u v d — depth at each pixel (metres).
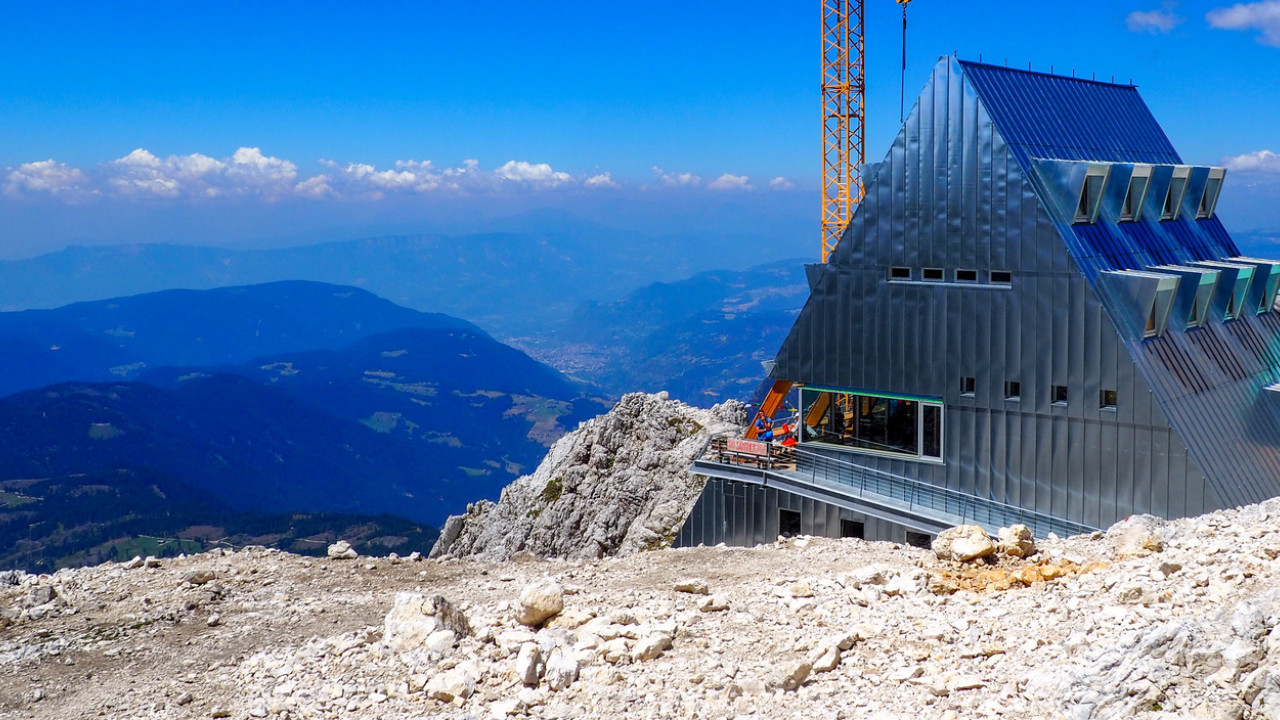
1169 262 48.28
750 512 52.09
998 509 44.81
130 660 21.94
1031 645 17.30
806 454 51.44
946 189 45.66
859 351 48.91
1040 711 14.51
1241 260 52.59
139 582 28.02
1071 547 25.08
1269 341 51.75
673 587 24.56
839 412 51.25
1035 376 43.53
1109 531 27.05
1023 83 49.16
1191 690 13.40
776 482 50.75
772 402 53.62
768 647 18.91
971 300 45.22
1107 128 52.69
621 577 26.83
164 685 19.78
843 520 48.56
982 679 16.06
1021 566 23.09
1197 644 13.93
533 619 21.03
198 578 28.20
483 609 22.59
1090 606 18.81
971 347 45.38
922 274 46.84
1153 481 40.44
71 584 27.86
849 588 21.91
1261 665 13.18
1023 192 43.34
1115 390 41.25
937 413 46.88
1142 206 48.84
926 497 47.22
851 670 17.25
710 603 22.00
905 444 48.62
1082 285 41.91
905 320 47.31
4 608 25.58
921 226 46.47
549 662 18.06
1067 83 52.97
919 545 46.06
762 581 24.52
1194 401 42.16
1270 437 45.69
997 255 44.28
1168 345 43.34
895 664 17.27
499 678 18.19
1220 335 47.66
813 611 20.94
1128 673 14.02
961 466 46.09
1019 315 43.84
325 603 25.53
